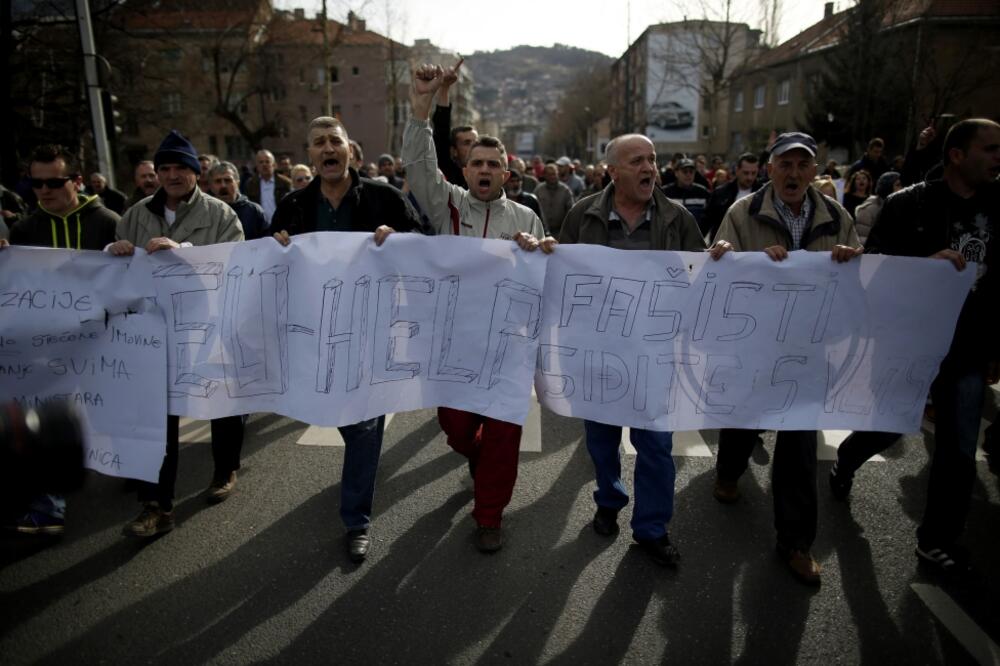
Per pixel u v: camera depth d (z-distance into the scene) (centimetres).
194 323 310
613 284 308
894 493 386
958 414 301
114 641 262
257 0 3206
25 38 1727
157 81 2544
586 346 314
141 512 345
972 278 296
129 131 2602
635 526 314
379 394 314
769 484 401
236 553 323
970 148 289
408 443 460
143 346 307
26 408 228
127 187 2595
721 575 305
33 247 298
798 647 259
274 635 264
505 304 313
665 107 5512
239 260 308
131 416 308
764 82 4059
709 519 357
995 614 279
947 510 305
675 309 307
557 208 912
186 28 3288
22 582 300
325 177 319
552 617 276
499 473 322
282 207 335
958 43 2528
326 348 305
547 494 386
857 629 269
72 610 280
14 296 299
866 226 612
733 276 304
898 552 325
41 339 301
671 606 283
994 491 393
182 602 285
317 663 249
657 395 310
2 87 1606
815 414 312
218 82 3309
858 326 306
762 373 311
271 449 449
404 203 340
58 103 1902
